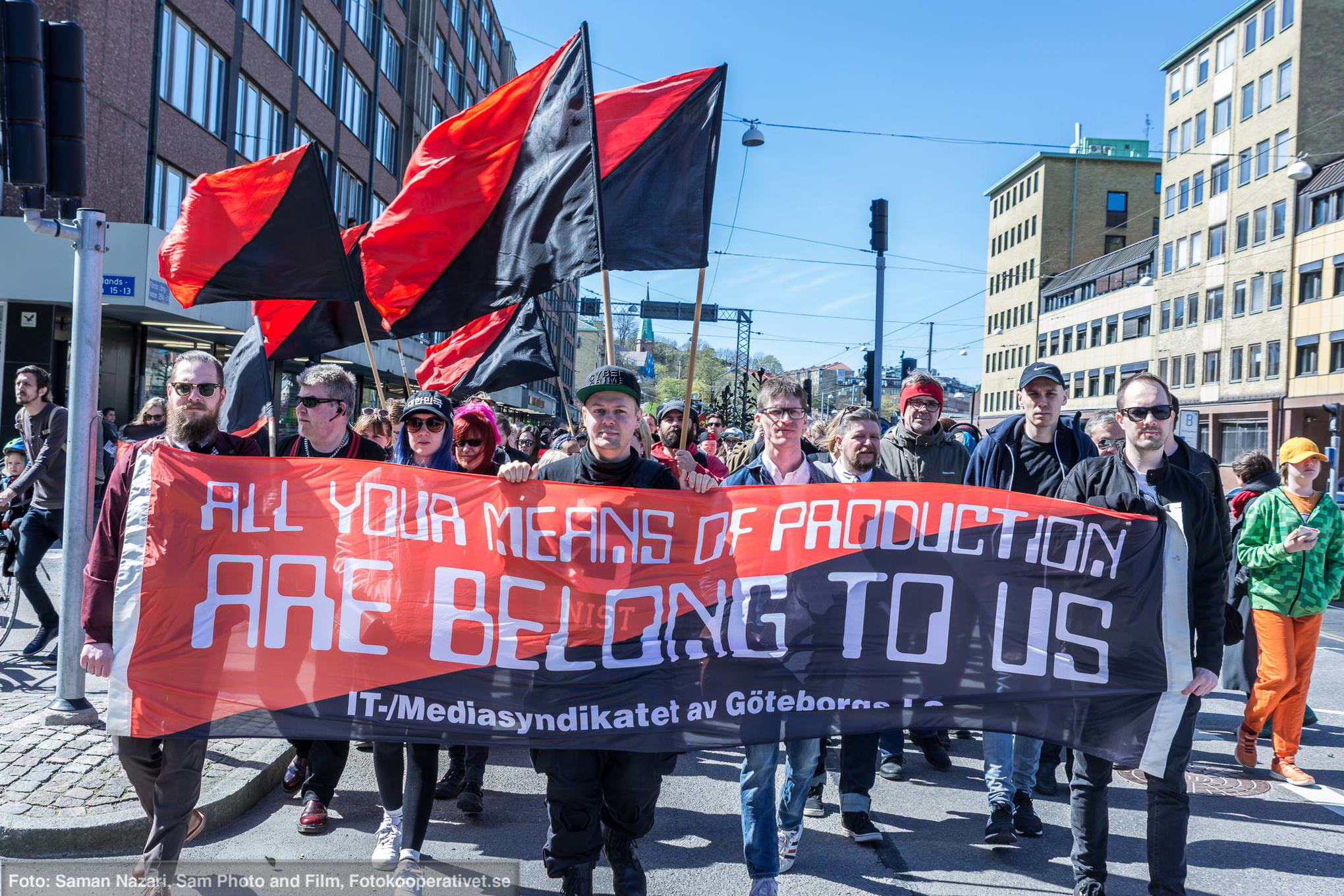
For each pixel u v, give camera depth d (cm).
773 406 420
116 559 359
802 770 419
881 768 557
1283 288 4491
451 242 504
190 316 1727
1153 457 396
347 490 374
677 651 379
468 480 379
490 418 458
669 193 493
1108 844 459
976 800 514
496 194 500
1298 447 548
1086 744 378
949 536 393
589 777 362
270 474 372
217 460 369
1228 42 4994
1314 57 4425
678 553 385
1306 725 679
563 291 5450
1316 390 4266
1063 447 515
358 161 3133
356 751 562
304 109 2636
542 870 404
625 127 497
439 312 511
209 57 2097
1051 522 393
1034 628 389
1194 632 382
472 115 499
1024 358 7569
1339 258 4138
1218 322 5028
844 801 450
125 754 357
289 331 609
